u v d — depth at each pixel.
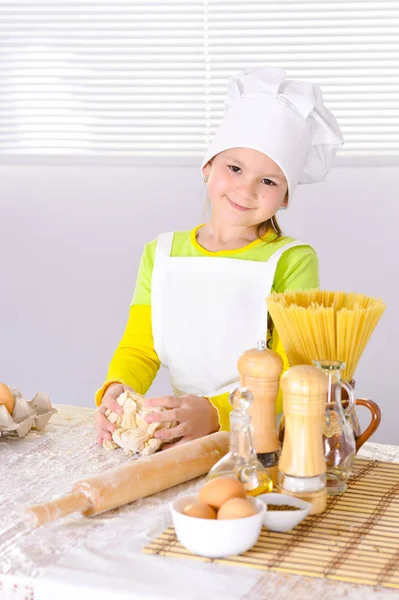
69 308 3.36
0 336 3.43
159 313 1.85
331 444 1.22
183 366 1.83
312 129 1.78
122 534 1.11
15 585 0.99
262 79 1.73
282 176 1.74
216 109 3.14
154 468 1.24
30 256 3.36
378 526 1.12
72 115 3.23
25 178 3.32
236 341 1.80
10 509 1.20
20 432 1.52
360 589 0.96
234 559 1.02
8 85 3.23
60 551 1.06
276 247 1.84
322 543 1.07
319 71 3.04
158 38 3.11
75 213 3.30
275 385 1.22
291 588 0.96
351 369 1.28
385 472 1.33
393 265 3.12
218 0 3.02
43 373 3.41
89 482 1.17
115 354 1.84
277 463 1.23
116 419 1.47
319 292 1.32
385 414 3.17
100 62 3.17
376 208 3.11
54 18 3.14
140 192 3.25
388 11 2.97
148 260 1.95
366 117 3.06
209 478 1.13
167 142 3.21
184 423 1.46
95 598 0.96
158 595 0.94
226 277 1.81
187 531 1.03
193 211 3.21
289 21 3.01
